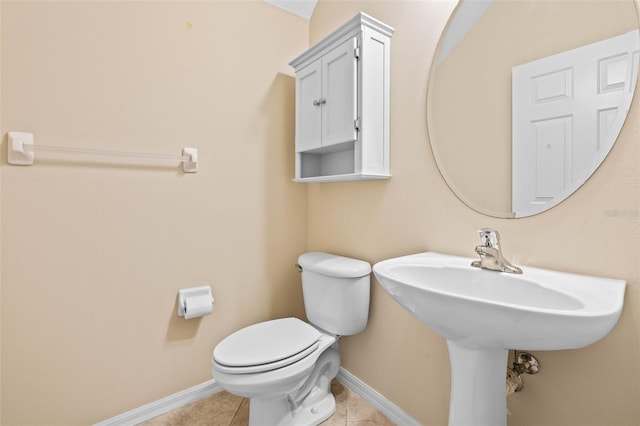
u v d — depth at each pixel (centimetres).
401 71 137
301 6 188
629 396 80
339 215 172
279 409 129
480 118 110
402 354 139
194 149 154
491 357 87
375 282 151
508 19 103
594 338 64
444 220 121
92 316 131
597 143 84
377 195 149
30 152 117
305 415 140
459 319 74
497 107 105
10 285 116
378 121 138
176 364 151
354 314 144
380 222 148
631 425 80
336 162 173
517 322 65
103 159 132
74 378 128
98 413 133
